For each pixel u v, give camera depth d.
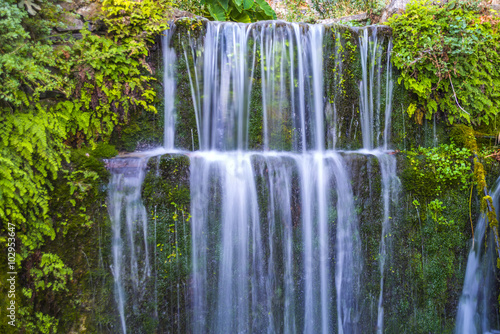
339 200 4.68
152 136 4.77
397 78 5.52
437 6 5.35
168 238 4.14
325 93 5.31
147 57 4.71
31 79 3.62
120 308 4.00
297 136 5.22
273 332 4.47
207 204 4.27
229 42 5.02
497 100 5.50
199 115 4.95
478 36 5.26
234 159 4.45
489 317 5.05
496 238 4.59
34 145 3.65
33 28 3.98
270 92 5.14
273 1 8.38
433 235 4.88
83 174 3.92
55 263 3.72
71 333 3.80
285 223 4.50
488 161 5.05
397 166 4.85
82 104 4.27
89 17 4.38
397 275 4.81
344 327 4.68
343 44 5.36
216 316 4.32
